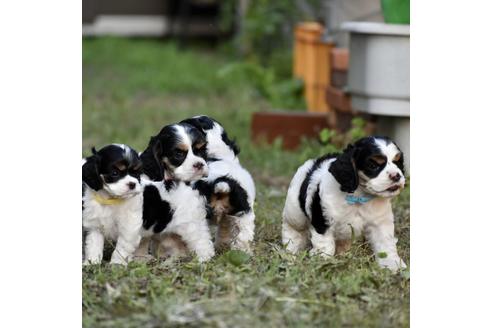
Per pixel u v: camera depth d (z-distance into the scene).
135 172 8.98
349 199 9.20
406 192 11.95
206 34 33.31
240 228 9.79
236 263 8.98
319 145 14.63
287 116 15.77
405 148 13.20
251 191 9.90
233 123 18.11
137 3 34.66
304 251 9.34
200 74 24.70
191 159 9.44
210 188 9.64
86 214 9.16
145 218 9.41
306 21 23.14
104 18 34.00
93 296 8.35
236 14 29.22
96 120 18.33
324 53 18.53
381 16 17.55
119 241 9.27
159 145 9.47
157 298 8.14
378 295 8.42
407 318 8.06
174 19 33.91
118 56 27.95
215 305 7.95
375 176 8.88
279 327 7.59
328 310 8.02
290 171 13.80
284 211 9.92
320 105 18.62
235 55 26.91
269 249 9.77
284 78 22.31
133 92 22.62
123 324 7.68
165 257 9.74
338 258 9.28
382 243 9.43
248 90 21.48
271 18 23.55
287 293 8.27
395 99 12.88
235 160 10.20
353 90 13.34
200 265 9.04
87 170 8.92
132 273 8.76
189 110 19.67
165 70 25.56
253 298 8.09
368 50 12.96
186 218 9.57
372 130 13.98
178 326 7.60
